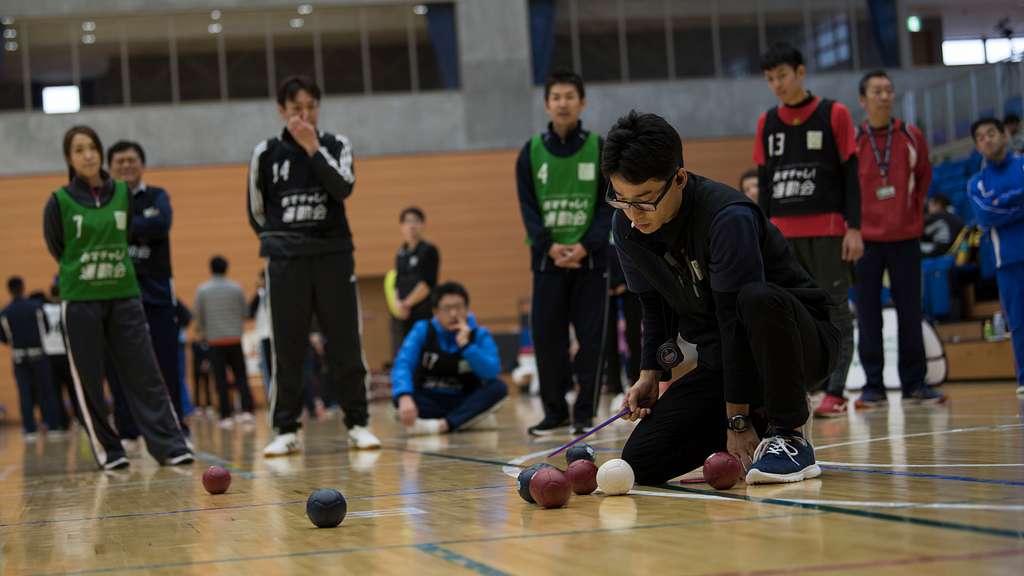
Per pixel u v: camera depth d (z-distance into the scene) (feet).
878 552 4.79
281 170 16.10
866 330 19.29
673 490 7.96
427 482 10.03
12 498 11.48
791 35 55.98
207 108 54.08
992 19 59.06
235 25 54.39
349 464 13.34
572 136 16.63
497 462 12.05
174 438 15.71
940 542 4.94
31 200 52.90
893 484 7.32
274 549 6.23
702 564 4.80
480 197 55.52
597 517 6.70
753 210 8.01
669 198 7.69
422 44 55.36
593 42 55.57
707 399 8.53
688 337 8.77
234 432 26.86
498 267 55.57
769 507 6.60
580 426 16.67
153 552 6.45
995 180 19.40
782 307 7.64
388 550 5.88
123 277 15.62
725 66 56.03
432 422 20.08
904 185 18.95
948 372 29.81
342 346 16.51
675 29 55.88
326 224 16.25
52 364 37.86
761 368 7.82
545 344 16.71
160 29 53.88
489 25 55.36
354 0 54.90
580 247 16.24
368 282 55.67
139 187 18.61
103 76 53.52
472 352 20.33
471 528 6.59
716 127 55.72
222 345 34.30
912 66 56.29
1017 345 19.54
